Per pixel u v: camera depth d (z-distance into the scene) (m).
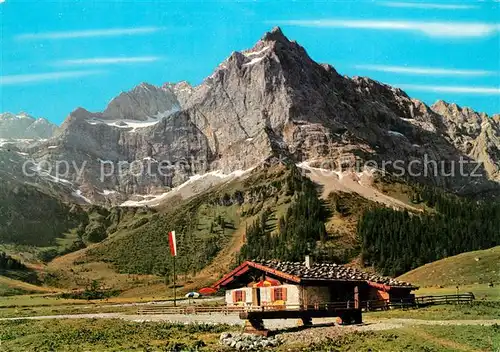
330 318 62.34
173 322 64.50
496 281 117.62
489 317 53.75
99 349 42.34
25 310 113.38
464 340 37.12
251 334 46.41
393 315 61.16
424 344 36.97
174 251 92.69
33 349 44.56
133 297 189.38
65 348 43.81
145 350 40.75
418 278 140.75
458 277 130.25
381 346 37.44
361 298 70.88
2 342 50.84
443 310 63.91
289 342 42.72
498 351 33.78
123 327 58.78
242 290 63.06
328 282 60.09
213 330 53.72
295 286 58.12
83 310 108.12
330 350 37.31
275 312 49.06
